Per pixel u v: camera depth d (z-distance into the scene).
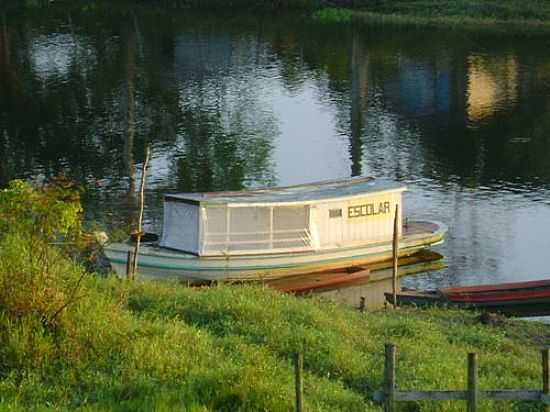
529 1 127.81
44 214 25.39
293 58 103.25
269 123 76.38
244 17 130.00
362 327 30.80
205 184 59.59
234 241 45.84
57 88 86.50
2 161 63.53
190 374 22.67
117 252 43.84
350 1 131.00
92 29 119.19
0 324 23.66
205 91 87.19
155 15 131.25
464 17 123.56
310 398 21.95
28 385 21.81
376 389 23.61
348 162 66.25
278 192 48.22
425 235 50.16
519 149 70.38
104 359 23.39
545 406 22.58
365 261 48.38
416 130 75.38
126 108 79.38
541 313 41.34
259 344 26.05
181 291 31.64
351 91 88.19
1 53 102.50
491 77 93.12
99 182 59.12
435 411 21.91
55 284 24.80
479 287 41.94
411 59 101.75
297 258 46.34
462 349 29.44
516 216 55.75
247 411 20.88
